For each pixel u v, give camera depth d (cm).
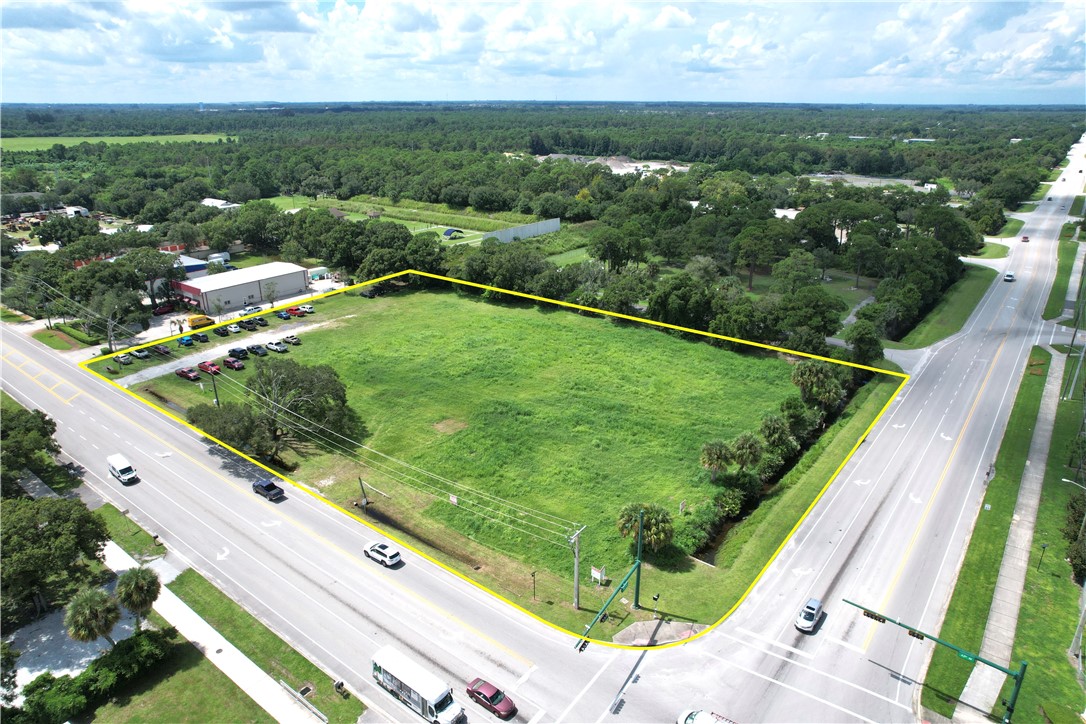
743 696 3744
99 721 3597
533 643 4128
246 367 8481
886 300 10038
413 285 12362
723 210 14888
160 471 6122
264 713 3656
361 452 6481
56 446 6034
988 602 4481
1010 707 3481
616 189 19362
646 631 4228
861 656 4044
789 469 6519
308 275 12256
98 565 4856
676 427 6962
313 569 4809
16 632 4319
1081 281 11462
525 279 11456
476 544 5134
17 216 17138
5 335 9650
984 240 15088
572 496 5778
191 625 4288
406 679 3628
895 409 7375
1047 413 7225
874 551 5025
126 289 9981
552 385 8038
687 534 5216
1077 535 4966
